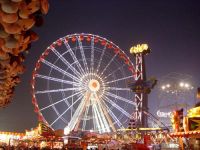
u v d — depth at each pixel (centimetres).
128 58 5134
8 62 391
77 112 4647
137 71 5653
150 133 3706
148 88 3403
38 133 3612
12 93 634
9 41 329
